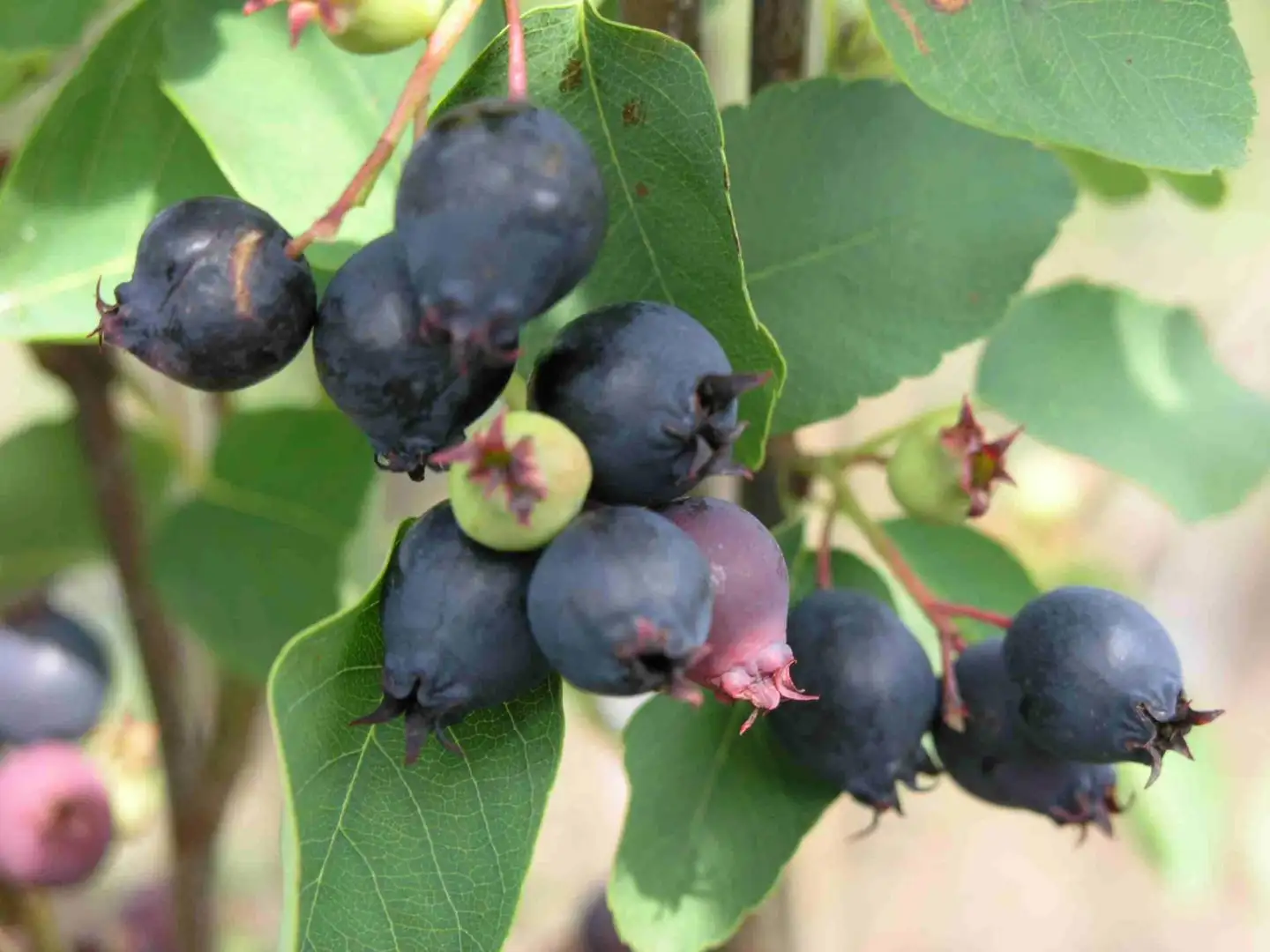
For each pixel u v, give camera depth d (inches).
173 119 7.8
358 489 10.0
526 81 6.4
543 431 6.1
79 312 7.7
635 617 5.9
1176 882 10.9
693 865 7.8
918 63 6.8
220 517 9.9
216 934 11.2
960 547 9.1
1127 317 9.6
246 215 6.3
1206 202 9.2
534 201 5.8
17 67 8.4
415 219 5.8
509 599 6.2
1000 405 9.4
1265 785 27.9
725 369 6.3
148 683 10.5
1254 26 19.6
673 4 7.6
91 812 9.9
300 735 6.4
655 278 6.8
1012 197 8.0
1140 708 7.0
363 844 6.5
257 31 7.6
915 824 29.3
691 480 6.2
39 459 10.5
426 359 6.1
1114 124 6.8
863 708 7.3
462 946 6.5
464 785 6.6
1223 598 26.4
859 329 8.0
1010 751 7.5
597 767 25.5
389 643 6.2
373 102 7.6
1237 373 18.9
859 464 8.4
